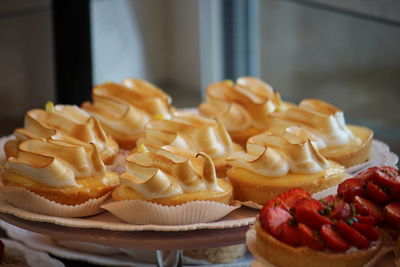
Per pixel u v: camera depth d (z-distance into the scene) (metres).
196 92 1.89
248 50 1.63
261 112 0.76
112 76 1.83
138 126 0.76
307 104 0.73
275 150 0.63
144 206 0.57
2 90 1.51
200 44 1.81
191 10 1.81
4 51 1.50
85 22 0.99
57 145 0.62
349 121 1.37
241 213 0.61
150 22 1.91
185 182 0.59
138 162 0.61
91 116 0.71
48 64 1.48
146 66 1.94
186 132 0.68
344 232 0.50
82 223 0.57
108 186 0.62
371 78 1.35
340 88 1.44
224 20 1.68
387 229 0.53
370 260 0.50
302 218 0.51
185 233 0.57
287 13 1.51
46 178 0.60
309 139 0.64
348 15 1.36
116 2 1.80
